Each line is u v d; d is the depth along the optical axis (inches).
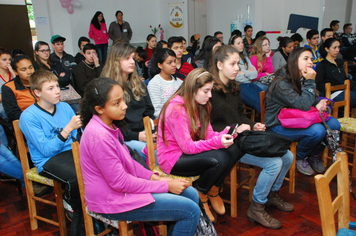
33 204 77.6
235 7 287.1
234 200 81.3
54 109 75.0
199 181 67.9
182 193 59.7
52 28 275.0
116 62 81.9
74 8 282.8
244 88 132.8
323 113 91.0
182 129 64.7
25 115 69.7
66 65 172.6
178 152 68.2
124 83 83.9
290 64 88.0
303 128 90.1
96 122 51.8
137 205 51.9
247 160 77.7
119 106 51.4
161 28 338.0
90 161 51.5
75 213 66.7
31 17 289.4
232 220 81.1
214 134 71.5
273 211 84.7
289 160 79.9
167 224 62.8
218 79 79.0
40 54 137.9
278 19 293.0
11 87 94.7
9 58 114.5
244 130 74.7
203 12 345.1
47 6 266.7
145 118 70.8
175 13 335.0
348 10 297.3
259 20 274.8
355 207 84.6
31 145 71.8
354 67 168.6
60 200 70.9
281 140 70.4
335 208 47.2
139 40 341.7
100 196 52.1
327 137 86.9
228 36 301.9
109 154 49.7
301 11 281.9
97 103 50.2
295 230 75.7
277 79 92.0
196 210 55.2
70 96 115.5
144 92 88.6
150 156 72.0
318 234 73.7
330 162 113.6
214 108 79.3
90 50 146.6
